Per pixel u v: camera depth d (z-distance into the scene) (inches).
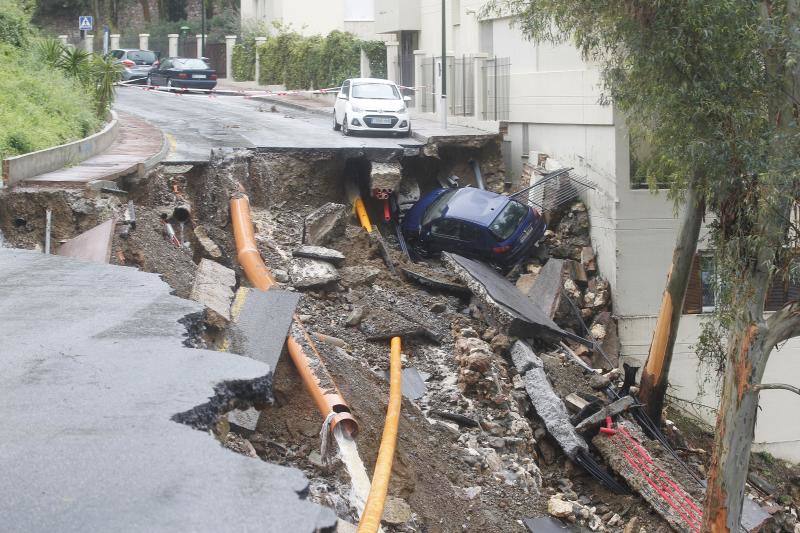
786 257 565.9
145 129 1063.0
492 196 941.2
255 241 791.7
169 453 202.8
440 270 868.6
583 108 942.4
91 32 2508.6
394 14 1467.8
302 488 187.3
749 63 563.2
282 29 1985.7
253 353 466.6
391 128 1097.4
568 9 673.6
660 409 770.2
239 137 1050.1
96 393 243.6
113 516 171.5
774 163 537.6
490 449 602.5
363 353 678.5
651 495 622.2
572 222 957.8
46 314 331.9
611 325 889.5
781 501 799.1
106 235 551.5
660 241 900.6
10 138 733.3
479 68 1145.4
